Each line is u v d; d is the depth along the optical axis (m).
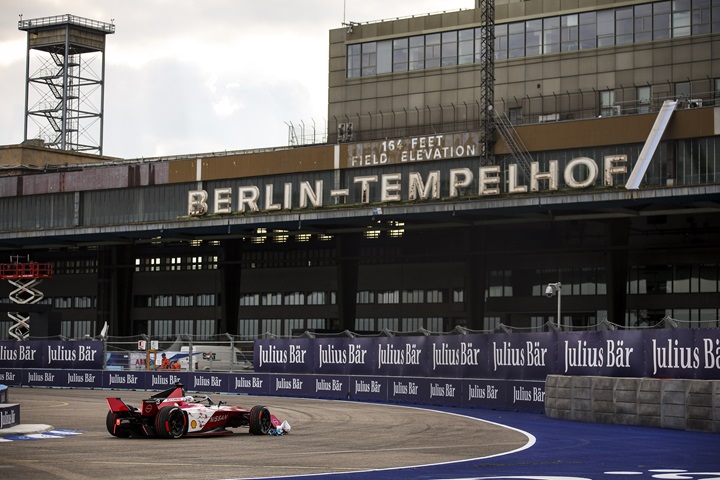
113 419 33.53
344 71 115.88
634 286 102.38
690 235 99.31
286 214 102.44
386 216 97.88
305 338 63.41
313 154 106.19
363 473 23.22
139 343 73.69
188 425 33.53
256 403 55.88
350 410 49.81
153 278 133.75
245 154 110.19
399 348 57.16
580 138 91.88
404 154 100.81
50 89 160.88
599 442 32.53
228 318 118.31
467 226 104.38
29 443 31.27
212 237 115.19
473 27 108.75
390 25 113.56
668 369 40.28
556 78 103.62
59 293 138.62
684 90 97.56
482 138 96.00
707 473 23.62
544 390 47.50
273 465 24.88
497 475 22.97
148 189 116.12
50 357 75.81
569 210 93.38
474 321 105.00
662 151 88.06
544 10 104.69
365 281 118.69
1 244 127.00
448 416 45.78
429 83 110.56
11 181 125.44
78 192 120.75
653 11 99.50
